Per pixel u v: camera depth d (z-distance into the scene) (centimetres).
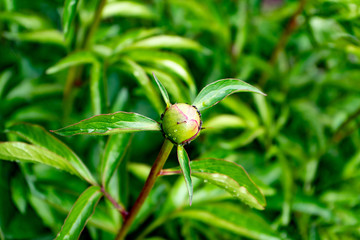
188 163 50
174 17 93
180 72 66
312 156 83
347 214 75
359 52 72
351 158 82
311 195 77
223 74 91
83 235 73
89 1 74
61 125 79
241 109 79
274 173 79
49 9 92
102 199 70
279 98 89
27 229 70
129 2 77
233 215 65
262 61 91
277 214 78
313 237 74
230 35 99
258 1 105
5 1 72
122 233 59
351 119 80
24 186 70
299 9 78
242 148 86
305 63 98
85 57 67
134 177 80
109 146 60
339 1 67
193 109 50
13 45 89
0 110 78
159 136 90
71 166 58
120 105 74
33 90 82
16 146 56
